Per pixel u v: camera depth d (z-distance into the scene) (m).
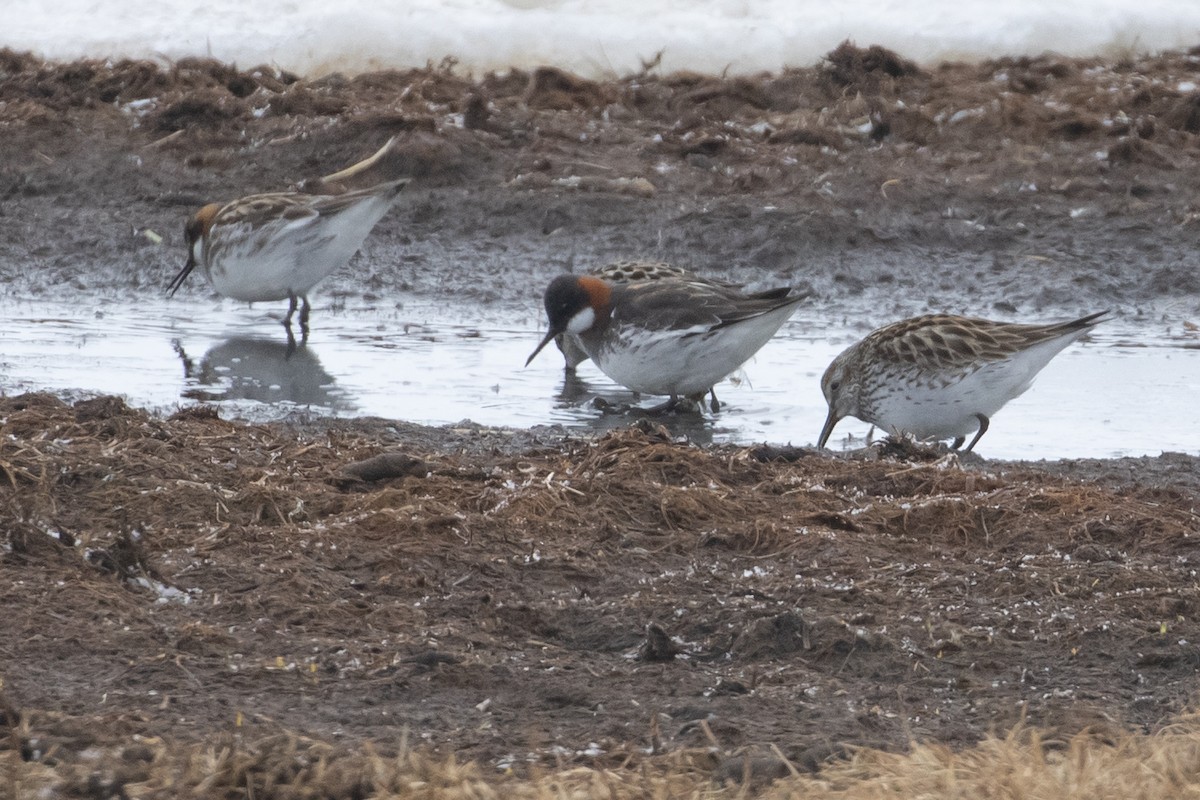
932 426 13.90
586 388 15.86
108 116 24.66
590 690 7.56
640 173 22.73
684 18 27.94
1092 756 6.54
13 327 17.27
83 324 17.55
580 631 8.48
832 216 20.95
